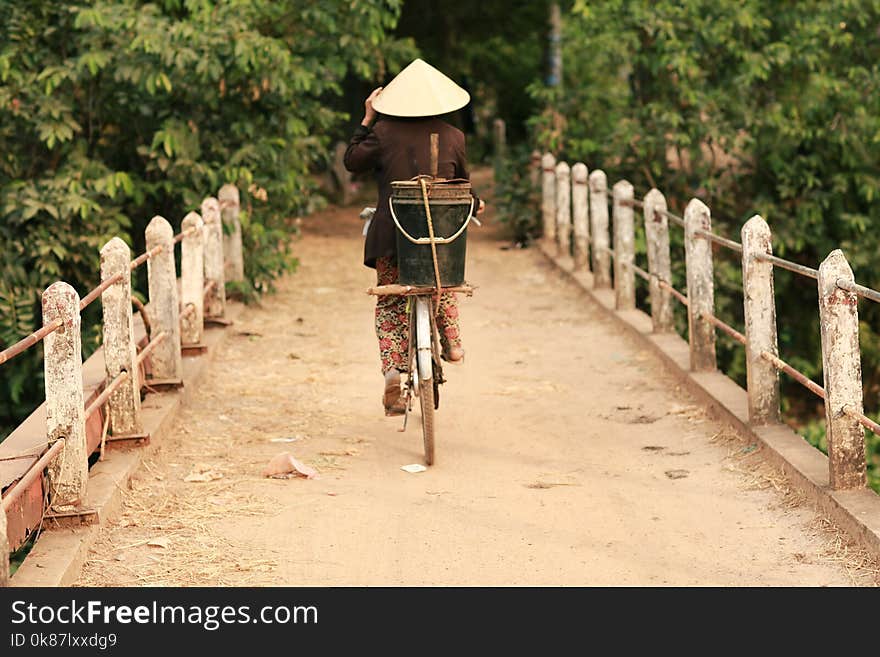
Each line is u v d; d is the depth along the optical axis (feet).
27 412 76.64
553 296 84.89
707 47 99.19
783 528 37.35
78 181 71.56
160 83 70.69
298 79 74.90
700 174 100.07
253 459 45.98
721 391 51.65
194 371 57.47
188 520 38.78
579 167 89.04
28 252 73.87
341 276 93.61
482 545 36.42
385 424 51.42
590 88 106.32
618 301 73.92
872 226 100.42
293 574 34.24
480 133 203.21
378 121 44.39
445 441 48.73
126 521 38.40
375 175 46.16
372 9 78.48
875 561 33.83
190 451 46.98
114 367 43.52
